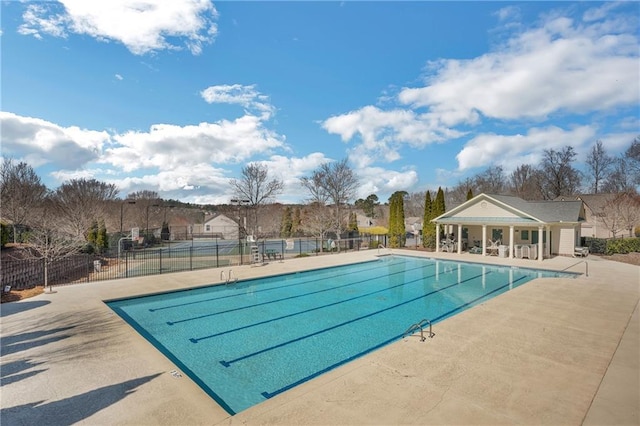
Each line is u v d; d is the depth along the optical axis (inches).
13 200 1013.8
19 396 209.0
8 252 678.5
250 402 233.1
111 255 1065.5
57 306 436.1
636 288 530.9
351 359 307.1
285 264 821.9
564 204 1032.2
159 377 237.0
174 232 2336.4
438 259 937.5
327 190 1504.7
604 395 204.4
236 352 322.0
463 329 334.0
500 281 668.7
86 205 1288.1
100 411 191.0
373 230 1903.3
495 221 945.5
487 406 191.2
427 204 1222.9
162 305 490.6
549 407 190.2
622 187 1776.6
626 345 289.3
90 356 275.7
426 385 217.0
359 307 484.4
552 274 710.5
